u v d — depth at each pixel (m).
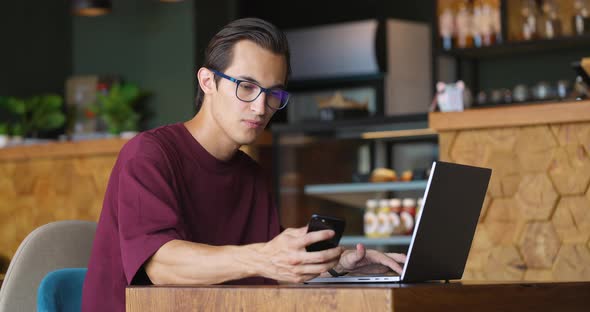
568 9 5.36
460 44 5.47
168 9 6.64
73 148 4.74
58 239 2.37
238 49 1.90
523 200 3.50
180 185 1.99
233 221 2.13
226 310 1.56
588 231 3.37
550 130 3.45
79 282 2.13
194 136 2.05
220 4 6.77
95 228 2.49
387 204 4.25
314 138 4.47
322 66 6.62
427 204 1.76
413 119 4.18
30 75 6.94
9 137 6.12
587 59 3.63
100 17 7.01
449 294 1.53
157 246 1.73
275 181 4.53
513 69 5.78
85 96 6.79
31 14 6.97
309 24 7.46
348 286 1.50
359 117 4.47
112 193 1.96
